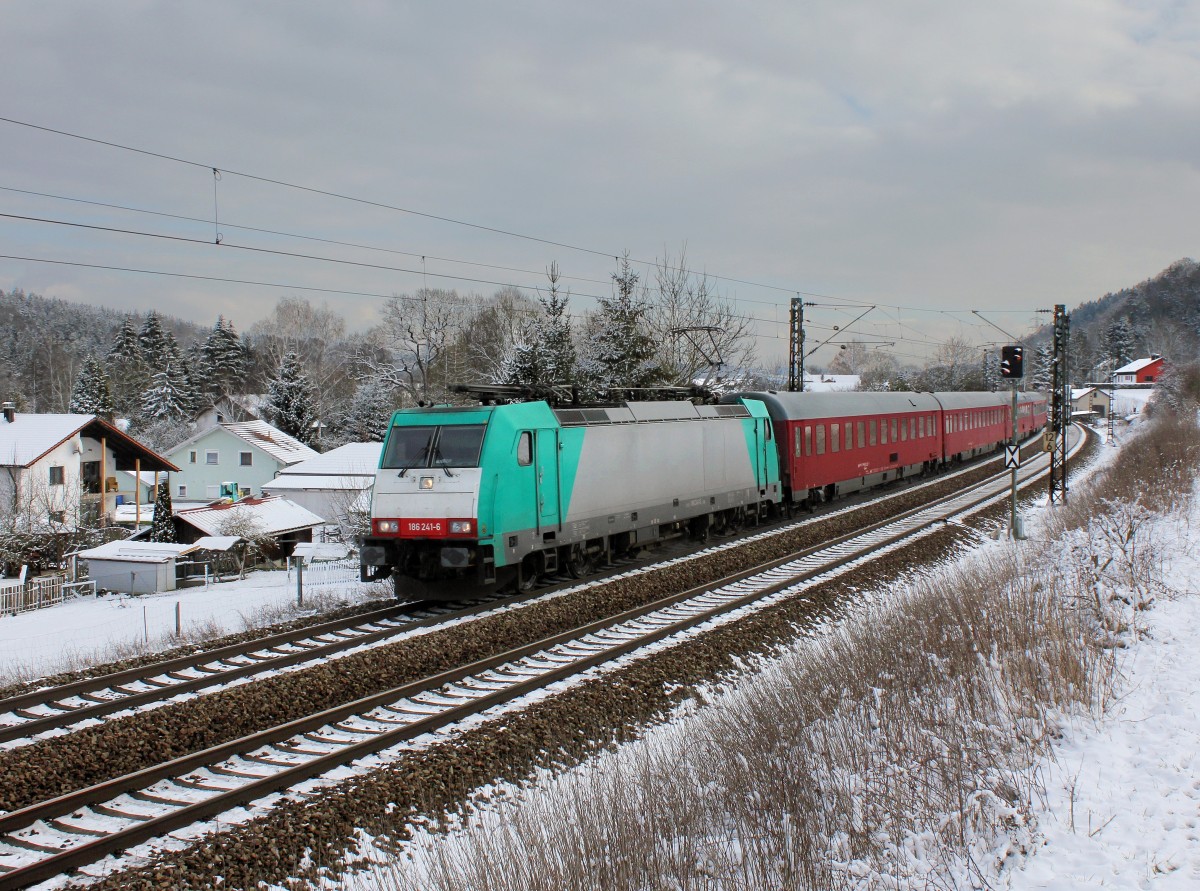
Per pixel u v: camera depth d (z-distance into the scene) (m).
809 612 14.34
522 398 16.09
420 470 14.53
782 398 24.84
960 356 92.94
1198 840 5.70
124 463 43.66
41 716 9.87
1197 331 169.12
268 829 6.81
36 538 31.30
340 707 9.52
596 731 9.32
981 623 10.77
